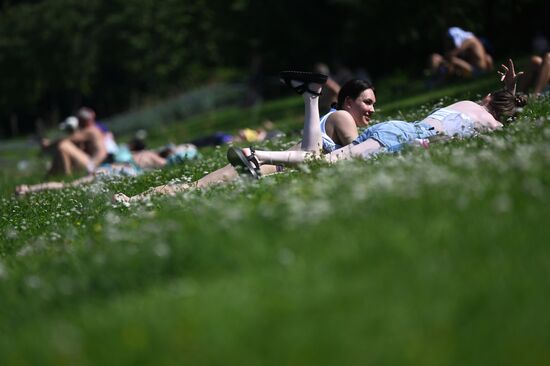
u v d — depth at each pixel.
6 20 150.00
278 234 10.98
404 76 65.25
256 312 8.75
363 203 11.55
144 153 35.72
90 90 154.88
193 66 146.00
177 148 35.72
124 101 158.75
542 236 9.71
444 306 8.30
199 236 11.38
